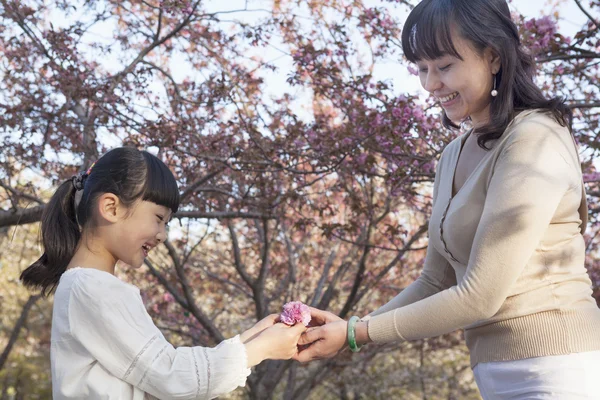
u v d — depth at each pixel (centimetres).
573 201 198
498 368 200
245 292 920
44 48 608
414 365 1196
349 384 1173
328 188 659
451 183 218
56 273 227
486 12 201
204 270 912
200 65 737
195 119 565
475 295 192
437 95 215
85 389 200
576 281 198
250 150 540
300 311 229
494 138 202
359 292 984
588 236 719
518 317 195
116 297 206
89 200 220
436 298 199
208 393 204
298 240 966
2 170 600
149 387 201
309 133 548
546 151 193
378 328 210
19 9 603
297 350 228
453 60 204
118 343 201
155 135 522
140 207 219
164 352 204
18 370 1438
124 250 220
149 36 710
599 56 456
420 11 208
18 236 1036
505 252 188
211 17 633
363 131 506
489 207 193
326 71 551
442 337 1005
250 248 959
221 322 1049
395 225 628
